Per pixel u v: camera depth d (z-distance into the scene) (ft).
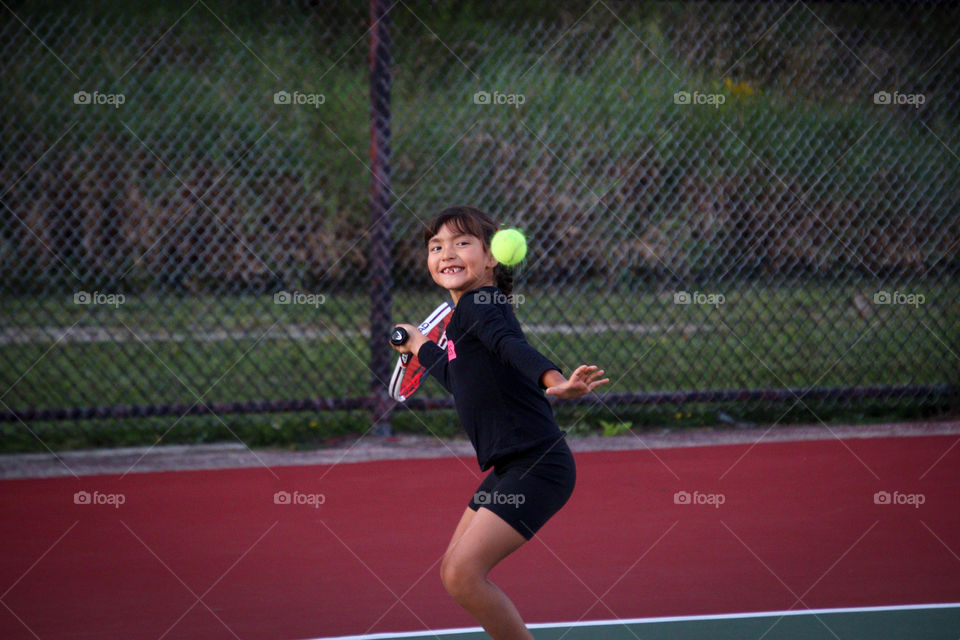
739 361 75.41
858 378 71.00
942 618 34.24
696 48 95.55
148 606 35.37
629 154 97.71
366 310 92.58
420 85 109.29
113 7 99.81
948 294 76.13
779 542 42.37
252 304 95.04
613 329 84.43
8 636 32.83
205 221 102.27
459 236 29.12
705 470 53.83
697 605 35.45
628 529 43.98
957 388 65.92
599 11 101.19
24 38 92.94
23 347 78.74
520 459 27.40
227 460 55.83
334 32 109.19
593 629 33.35
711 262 92.94
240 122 105.70
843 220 84.23
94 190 97.19
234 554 40.81
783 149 90.17
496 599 26.35
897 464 54.95
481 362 27.55
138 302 94.79
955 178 75.82
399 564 39.65
